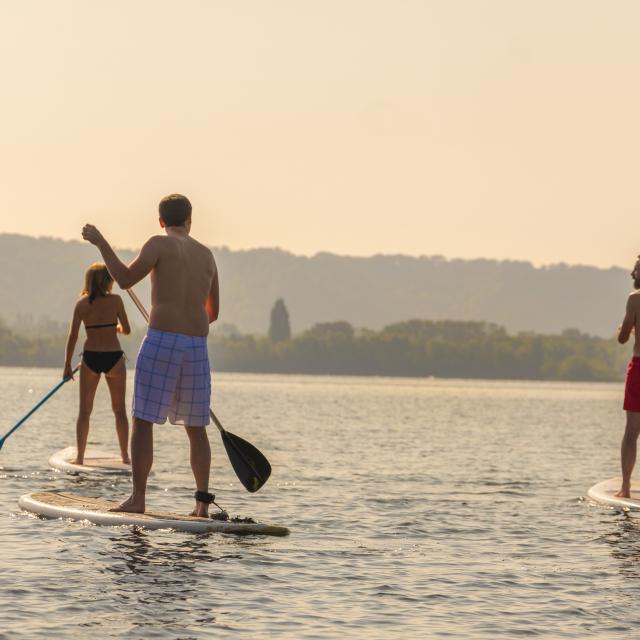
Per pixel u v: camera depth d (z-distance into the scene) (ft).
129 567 34.17
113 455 68.44
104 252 41.78
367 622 28.78
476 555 38.88
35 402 180.04
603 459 88.94
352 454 85.20
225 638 26.68
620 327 54.95
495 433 129.70
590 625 28.89
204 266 43.14
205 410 43.19
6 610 28.43
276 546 39.14
